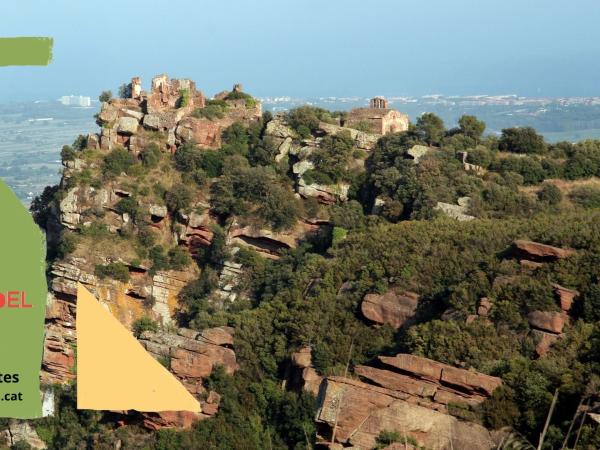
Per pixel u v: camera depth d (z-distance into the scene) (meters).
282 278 144.25
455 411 95.56
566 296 106.62
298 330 119.31
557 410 94.50
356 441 94.31
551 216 139.25
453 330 108.12
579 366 97.25
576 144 159.00
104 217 156.75
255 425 108.25
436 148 157.50
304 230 154.50
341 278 129.12
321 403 97.50
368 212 155.62
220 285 150.62
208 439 106.06
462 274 119.69
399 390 98.00
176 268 153.75
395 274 123.56
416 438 94.12
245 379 114.75
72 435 116.56
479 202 145.62
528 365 99.50
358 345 116.19
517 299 108.94
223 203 155.88
